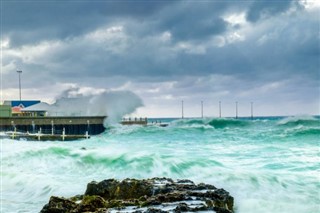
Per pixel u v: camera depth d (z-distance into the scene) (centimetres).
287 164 2230
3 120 7331
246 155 2647
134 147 3491
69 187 1880
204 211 1121
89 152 2475
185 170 1988
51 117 7762
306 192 1625
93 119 8312
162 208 1178
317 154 2611
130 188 1449
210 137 4725
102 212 1174
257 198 1565
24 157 2659
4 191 1959
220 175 1855
